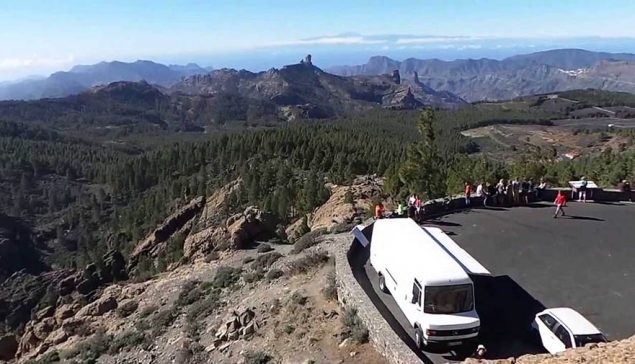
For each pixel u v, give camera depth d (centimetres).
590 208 3120
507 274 2183
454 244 2036
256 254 4131
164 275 4522
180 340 2667
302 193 7469
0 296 9606
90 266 7806
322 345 1911
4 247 13125
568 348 1512
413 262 1791
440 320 1623
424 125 4200
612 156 7488
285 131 15400
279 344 2084
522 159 6256
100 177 19112
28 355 4031
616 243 2512
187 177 14050
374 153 12112
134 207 13388
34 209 16588
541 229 2733
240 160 12256
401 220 2242
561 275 2170
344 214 5344
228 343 2352
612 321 1794
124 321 3484
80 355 3114
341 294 2138
